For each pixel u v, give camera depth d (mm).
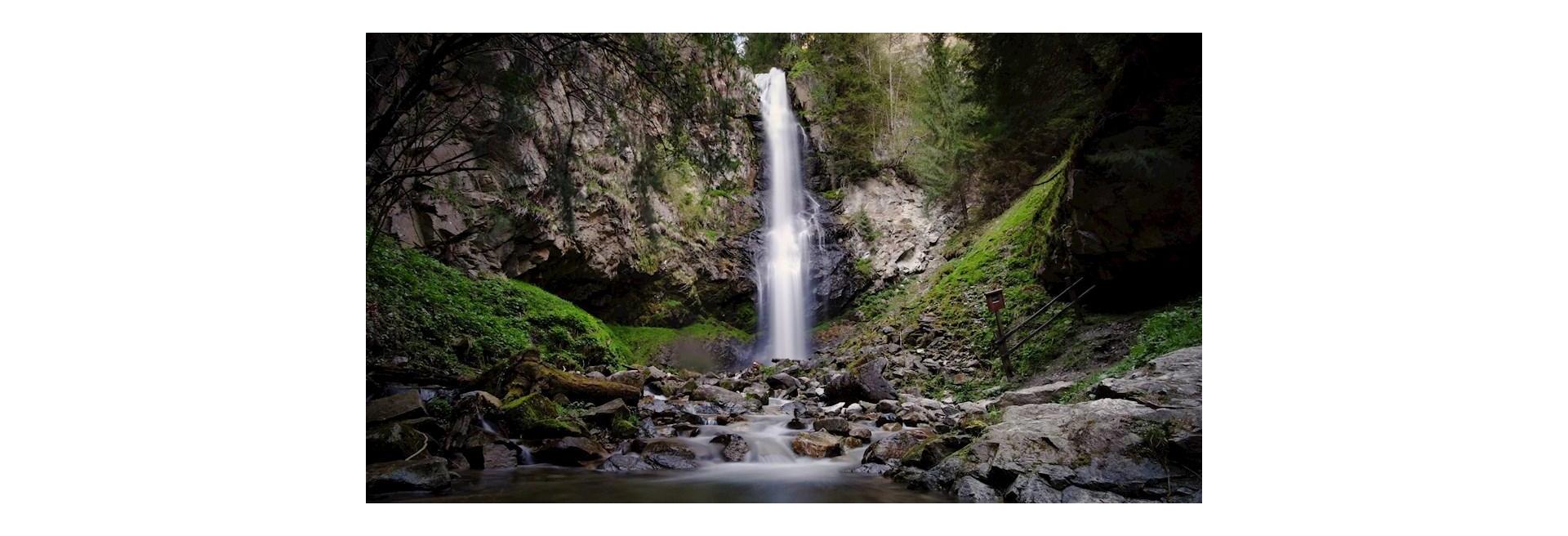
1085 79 9359
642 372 11297
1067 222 10891
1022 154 12461
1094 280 10953
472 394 7320
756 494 5566
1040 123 10359
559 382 8266
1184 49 8492
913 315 14516
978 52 10016
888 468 6309
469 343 9945
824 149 20938
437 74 8328
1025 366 10812
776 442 7527
